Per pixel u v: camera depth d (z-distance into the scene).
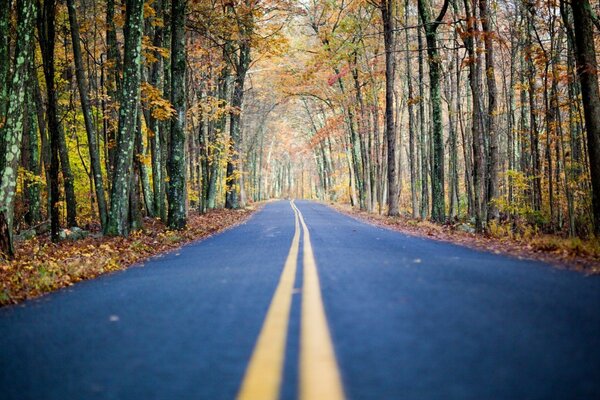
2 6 13.33
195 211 35.25
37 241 16.62
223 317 4.38
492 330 3.64
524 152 26.78
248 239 14.78
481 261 7.91
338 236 14.23
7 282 8.22
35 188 24.50
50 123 15.38
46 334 4.36
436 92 22.77
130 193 18.50
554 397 2.41
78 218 25.70
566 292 5.11
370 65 33.09
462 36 17.67
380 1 28.12
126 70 15.89
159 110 18.48
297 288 5.53
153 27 23.27
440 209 22.75
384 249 10.09
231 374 2.89
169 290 6.16
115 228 15.87
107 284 7.64
